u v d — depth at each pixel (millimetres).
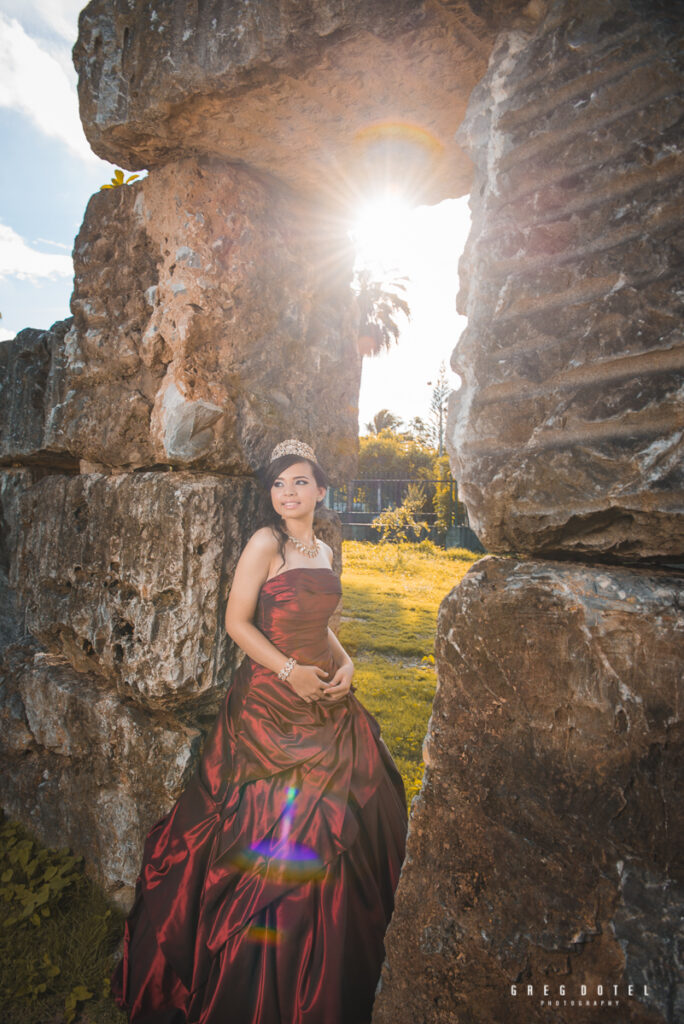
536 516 1286
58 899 2322
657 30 1152
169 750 2195
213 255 2211
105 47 1951
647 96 1161
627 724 1162
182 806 2059
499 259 1335
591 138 1223
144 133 2008
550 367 1265
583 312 1228
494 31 1414
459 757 1343
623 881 1147
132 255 2354
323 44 1540
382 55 1551
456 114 1783
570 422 1240
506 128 1339
